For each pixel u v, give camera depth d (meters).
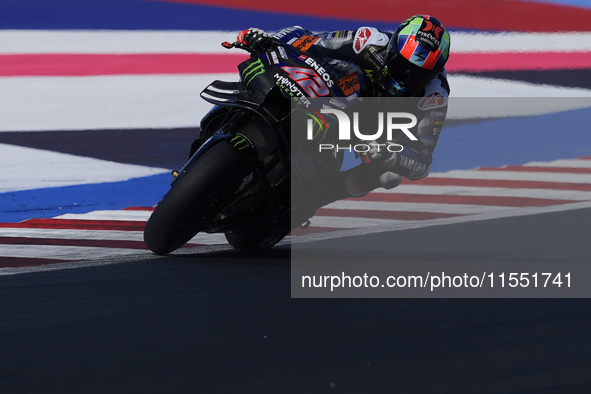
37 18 49.72
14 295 15.77
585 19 58.22
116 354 11.99
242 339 12.84
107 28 49.12
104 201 27.61
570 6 60.28
